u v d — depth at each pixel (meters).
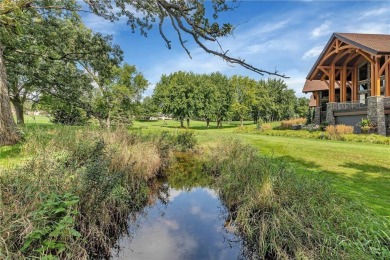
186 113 43.62
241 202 5.66
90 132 9.12
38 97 20.61
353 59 23.55
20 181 4.04
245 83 43.66
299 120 29.70
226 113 45.62
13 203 3.45
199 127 46.00
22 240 3.16
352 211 4.29
